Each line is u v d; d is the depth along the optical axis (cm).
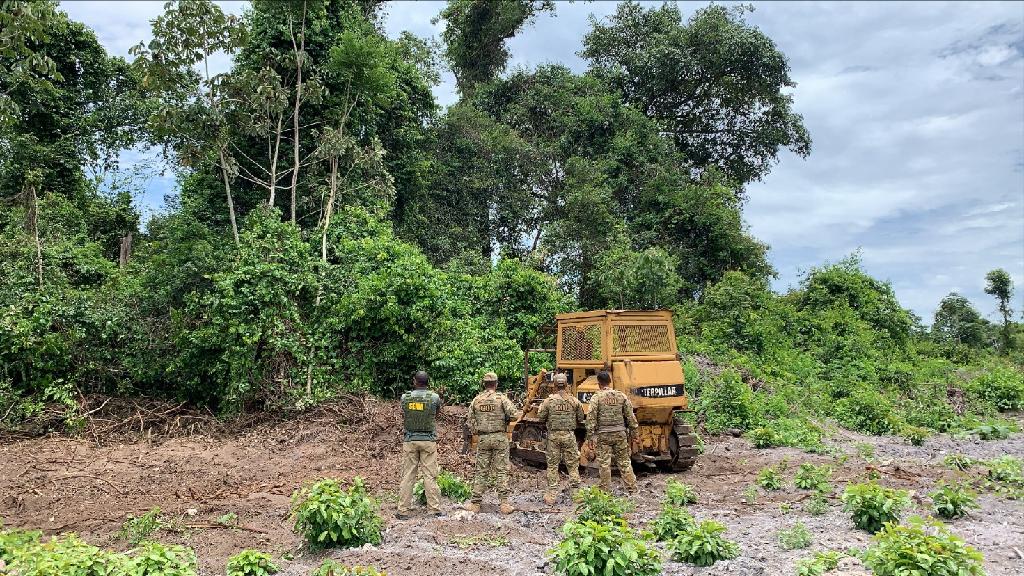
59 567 532
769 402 1634
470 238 2773
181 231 1636
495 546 686
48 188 2253
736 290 2498
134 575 536
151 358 1409
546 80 3462
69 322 1365
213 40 1652
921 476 1007
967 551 508
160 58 1622
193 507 866
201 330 1370
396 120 2427
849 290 2662
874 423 1545
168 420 1329
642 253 2472
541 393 1173
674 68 3475
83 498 908
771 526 745
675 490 856
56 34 2322
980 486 917
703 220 3095
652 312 1083
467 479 1032
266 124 1759
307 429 1272
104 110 2500
